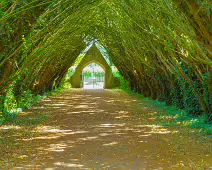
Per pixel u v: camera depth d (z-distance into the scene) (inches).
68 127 495.8
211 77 490.6
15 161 296.7
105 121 562.9
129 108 771.4
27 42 422.6
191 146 358.0
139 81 1135.0
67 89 1556.3
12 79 466.0
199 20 283.7
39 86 1003.9
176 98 703.7
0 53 398.6
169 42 546.0
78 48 1218.6
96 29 1010.7
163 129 471.2
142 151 338.0
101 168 276.4
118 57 1195.9
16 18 370.0
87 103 910.4
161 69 788.6
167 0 375.9
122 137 414.3
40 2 391.5
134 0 509.0
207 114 509.7
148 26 577.6
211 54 323.0
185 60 529.0
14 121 536.7
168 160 301.9
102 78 2116.1
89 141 390.0
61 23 482.6
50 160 302.2
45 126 502.0
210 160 301.1
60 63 1155.9
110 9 707.4
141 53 807.7
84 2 474.6
